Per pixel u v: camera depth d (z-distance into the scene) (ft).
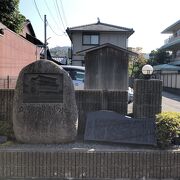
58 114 22.63
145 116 25.44
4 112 26.61
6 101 26.58
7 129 24.86
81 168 21.03
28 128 22.58
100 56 36.37
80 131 26.11
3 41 54.65
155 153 21.15
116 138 23.31
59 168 21.02
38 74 23.02
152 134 23.08
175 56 181.98
